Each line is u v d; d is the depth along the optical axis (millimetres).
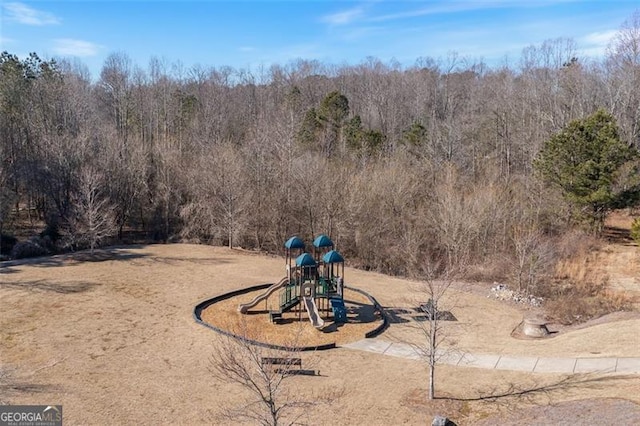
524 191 40750
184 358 18156
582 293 27766
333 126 56062
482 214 35688
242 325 21781
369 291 28344
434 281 30406
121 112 58500
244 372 13102
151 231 43750
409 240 36438
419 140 50969
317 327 21562
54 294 24969
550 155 36500
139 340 19766
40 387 15594
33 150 42875
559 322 23516
